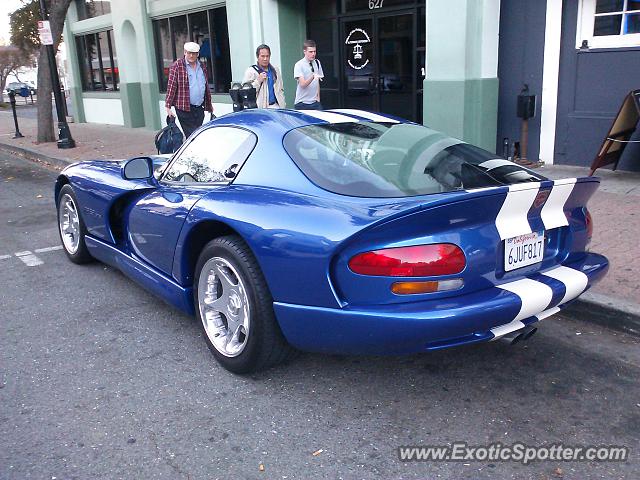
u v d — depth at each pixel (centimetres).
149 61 1622
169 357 377
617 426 300
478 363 364
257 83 859
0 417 315
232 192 343
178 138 824
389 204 286
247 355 333
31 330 422
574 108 827
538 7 827
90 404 326
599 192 699
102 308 458
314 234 289
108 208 463
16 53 4603
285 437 294
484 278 288
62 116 1356
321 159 330
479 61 855
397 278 273
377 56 1098
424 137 370
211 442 291
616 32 777
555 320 424
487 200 279
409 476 265
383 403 322
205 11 1411
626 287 437
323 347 304
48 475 268
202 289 362
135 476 268
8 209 825
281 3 1208
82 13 1962
